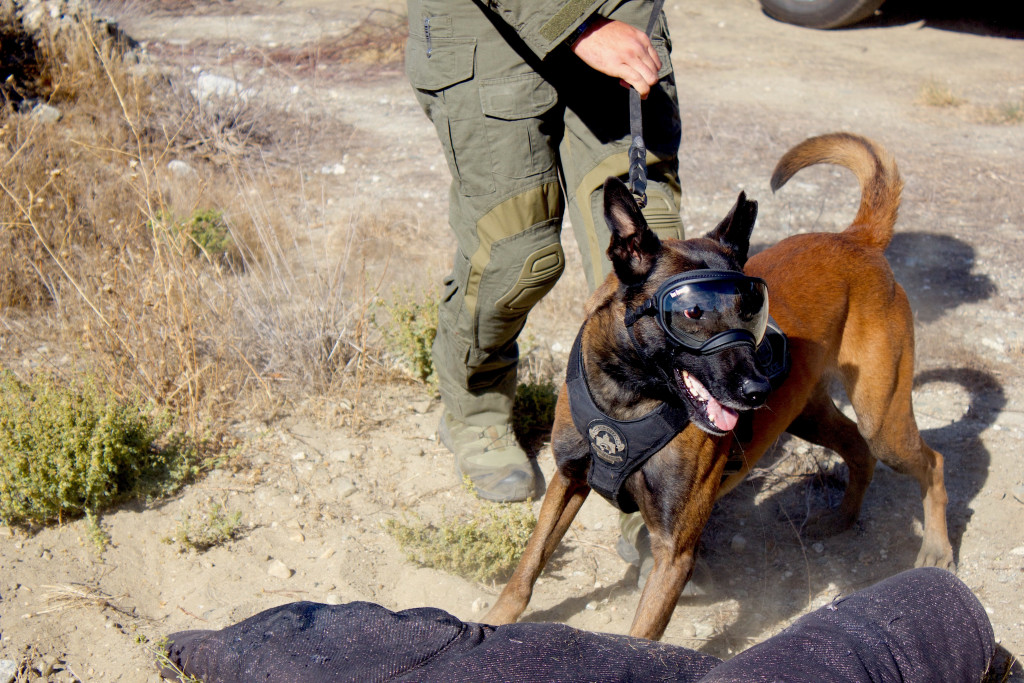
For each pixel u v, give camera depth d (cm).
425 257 531
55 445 311
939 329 457
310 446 364
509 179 283
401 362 411
